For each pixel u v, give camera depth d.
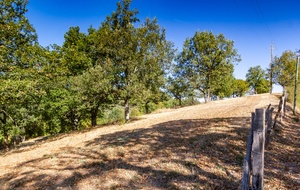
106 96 20.66
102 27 21.59
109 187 5.66
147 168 6.62
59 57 17.80
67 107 21.16
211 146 7.89
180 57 42.25
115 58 20.45
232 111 16.27
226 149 7.52
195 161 6.75
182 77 42.03
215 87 41.12
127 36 19.06
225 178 5.56
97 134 14.73
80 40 25.11
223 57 38.66
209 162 6.61
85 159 8.14
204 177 5.71
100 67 18.98
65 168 7.39
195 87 40.34
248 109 16.30
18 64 13.53
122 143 9.76
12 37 12.88
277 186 5.05
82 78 18.81
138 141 9.76
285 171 5.82
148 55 20.09
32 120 24.17
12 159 10.81
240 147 7.63
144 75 20.34
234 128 10.04
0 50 11.67
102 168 7.01
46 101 20.48
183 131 10.69
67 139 15.44
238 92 69.00
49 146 13.38
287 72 30.02
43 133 36.38
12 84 11.23
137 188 5.46
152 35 20.17
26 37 13.80
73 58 22.23
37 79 13.88
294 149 7.56
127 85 19.44
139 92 18.98
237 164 6.35
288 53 30.80
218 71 39.09
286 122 11.96
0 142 28.41
